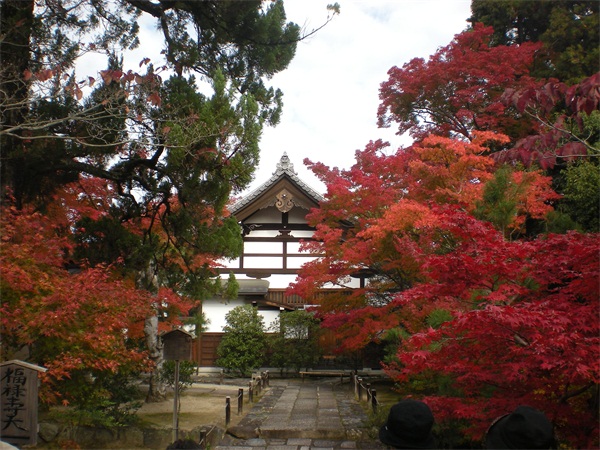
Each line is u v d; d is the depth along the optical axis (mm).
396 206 11555
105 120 10078
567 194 13906
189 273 11578
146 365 9688
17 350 8266
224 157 10266
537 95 5996
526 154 6117
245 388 17375
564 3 18094
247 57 12156
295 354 20766
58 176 10922
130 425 10164
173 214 11008
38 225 8539
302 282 16438
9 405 6363
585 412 5957
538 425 2887
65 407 10234
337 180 15797
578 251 5707
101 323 8031
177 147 9359
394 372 10734
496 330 5820
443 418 6938
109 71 8852
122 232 10156
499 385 6375
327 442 9758
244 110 10227
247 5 11086
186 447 4160
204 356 22047
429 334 6379
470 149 12359
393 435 3082
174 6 11125
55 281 7863
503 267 6086
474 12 21250
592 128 13305
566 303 5785
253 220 23094
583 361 5207
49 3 10438
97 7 11055
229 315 21531
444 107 18891
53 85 9094
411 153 15758
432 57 18000
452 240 10664
